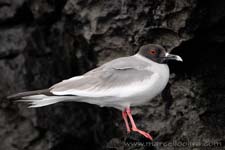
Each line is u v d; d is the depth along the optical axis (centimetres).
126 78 1272
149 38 1437
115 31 1441
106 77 1269
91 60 1480
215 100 1462
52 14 1608
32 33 1644
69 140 1652
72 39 1534
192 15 1421
